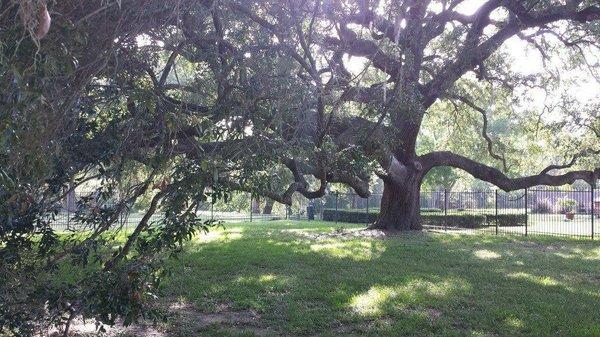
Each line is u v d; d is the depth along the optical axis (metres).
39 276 5.27
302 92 6.37
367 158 7.76
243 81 5.60
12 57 3.22
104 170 5.00
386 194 21.89
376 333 7.24
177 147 4.99
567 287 10.23
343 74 8.34
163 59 7.07
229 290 9.67
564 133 21.22
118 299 4.43
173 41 5.72
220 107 5.23
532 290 9.86
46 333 6.32
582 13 15.97
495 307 8.50
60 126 4.39
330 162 7.25
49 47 3.63
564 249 16.72
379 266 12.31
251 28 6.63
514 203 37.28
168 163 4.89
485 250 15.82
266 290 9.73
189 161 4.77
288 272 11.48
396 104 9.19
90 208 5.36
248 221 30.92
